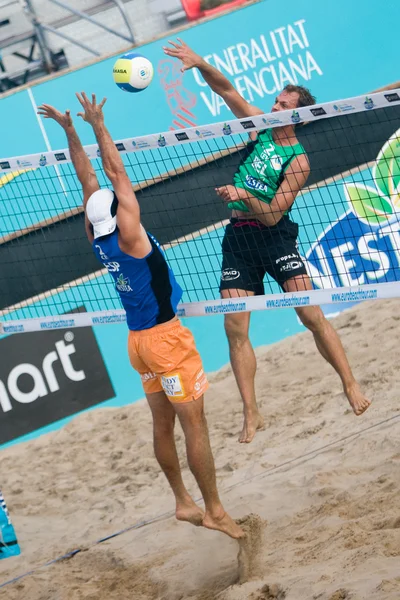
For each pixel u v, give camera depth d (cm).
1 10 1574
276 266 799
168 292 682
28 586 842
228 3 1594
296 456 1058
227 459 1138
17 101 1496
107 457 1311
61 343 1501
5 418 1487
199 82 1508
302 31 1528
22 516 1148
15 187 1461
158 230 1438
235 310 783
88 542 973
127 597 782
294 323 1545
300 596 615
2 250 1456
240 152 888
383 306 1512
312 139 1488
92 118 658
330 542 722
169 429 731
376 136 1483
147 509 1058
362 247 1491
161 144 774
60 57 1617
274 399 1301
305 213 1498
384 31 1534
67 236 1457
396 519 727
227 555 813
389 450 938
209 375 1491
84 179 726
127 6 1598
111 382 1509
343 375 792
